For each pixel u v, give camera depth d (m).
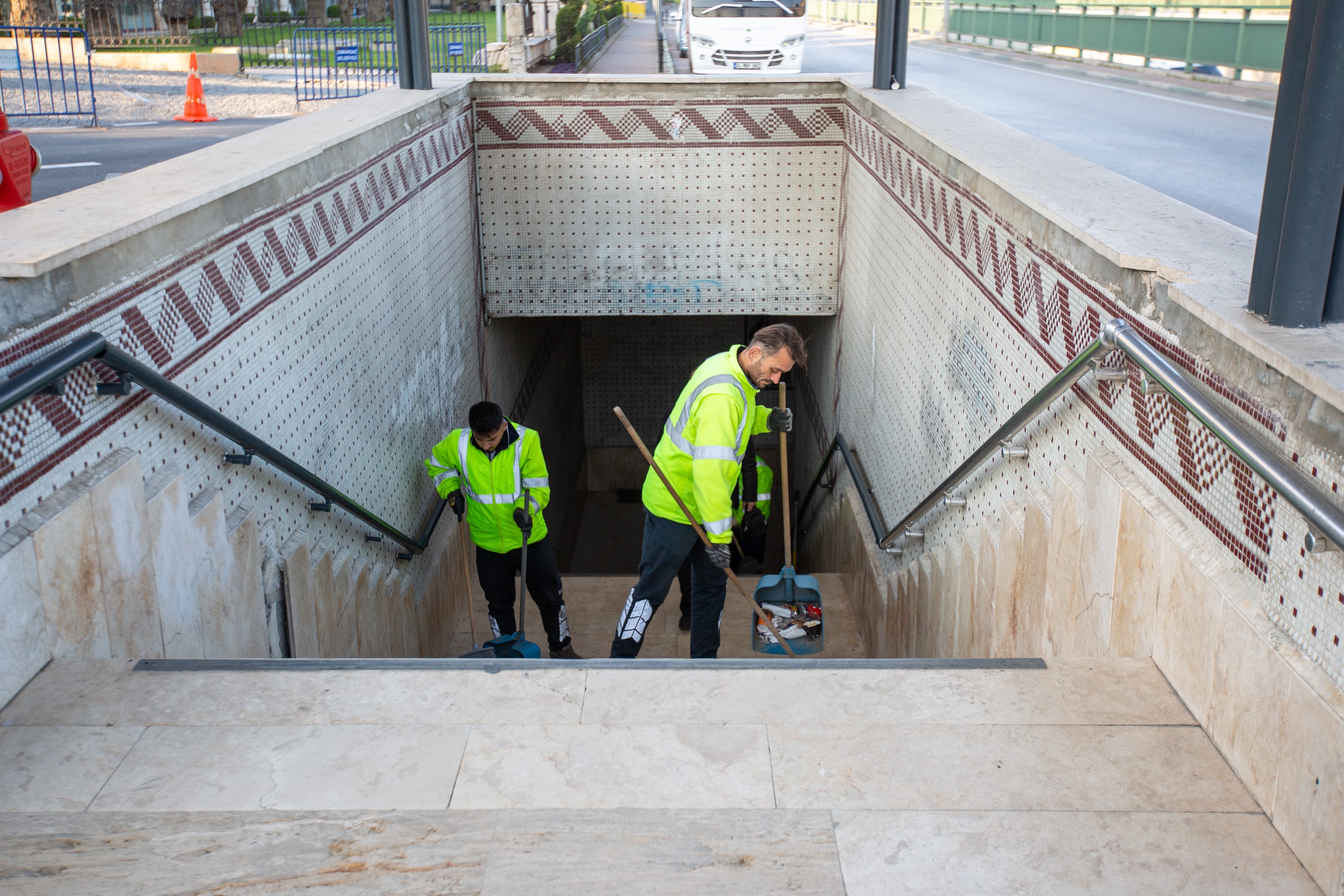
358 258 4.95
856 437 7.25
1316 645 2.09
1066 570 3.24
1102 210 3.27
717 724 2.57
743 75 7.54
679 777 2.37
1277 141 2.26
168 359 3.11
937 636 4.72
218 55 16.48
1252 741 2.29
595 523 13.99
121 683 2.66
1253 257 2.70
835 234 7.85
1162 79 13.77
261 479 3.81
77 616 2.72
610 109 7.54
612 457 14.37
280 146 4.22
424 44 6.62
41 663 2.63
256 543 3.66
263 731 2.52
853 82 7.32
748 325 13.13
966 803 2.29
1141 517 2.76
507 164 7.68
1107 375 2.90
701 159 7.66
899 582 5.52
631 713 2.61
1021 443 3.78
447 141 6.80
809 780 2.37
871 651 6.20
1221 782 2.36
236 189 3.49
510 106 7.54
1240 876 2.09
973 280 4.33
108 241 2.71
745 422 4.05
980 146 4.47
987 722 2.57
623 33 33.69
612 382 14.07
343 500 4.39
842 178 7.69
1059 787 2.34
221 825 2.20
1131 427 2.89
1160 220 3.16
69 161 8.30
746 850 2.15
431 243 6.41
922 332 5.30
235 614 3.50
